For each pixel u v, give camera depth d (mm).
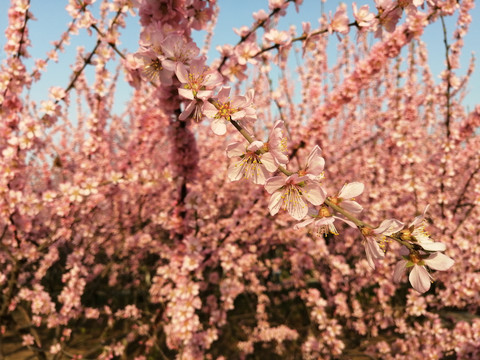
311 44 2627
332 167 6504
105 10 4324
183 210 3465
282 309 5543
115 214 5547
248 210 3855
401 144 4547
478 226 4734
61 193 3633
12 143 3281
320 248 4379
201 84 1405
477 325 3637
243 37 2854
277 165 1220
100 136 4379
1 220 3924
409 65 5855
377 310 4750
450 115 4605
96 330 5395
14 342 4891
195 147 3252
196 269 3463
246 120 1350
